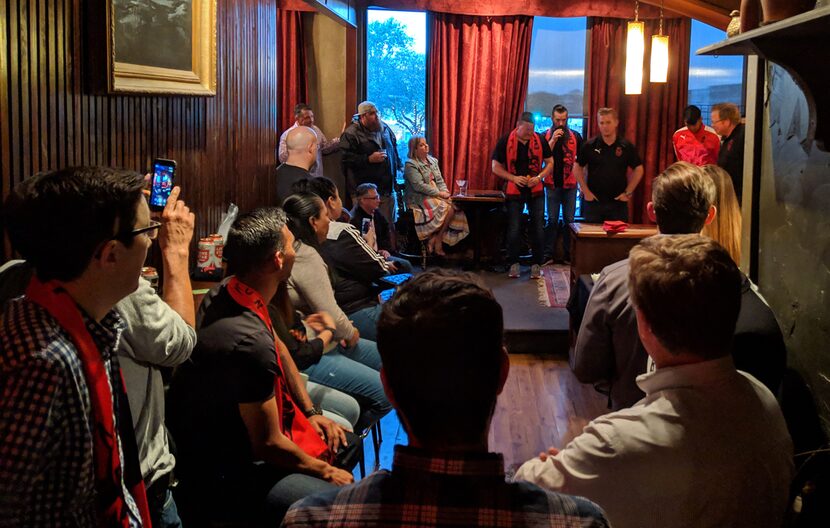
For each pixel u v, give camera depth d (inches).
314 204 134.6
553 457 60.2
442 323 37.9
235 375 89.0
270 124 195.3
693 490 55.5
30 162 91.4
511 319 239.3
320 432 105.3
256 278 94.9
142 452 76.9
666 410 56.8
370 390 133.0
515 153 303.7
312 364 121.3
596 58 327.0
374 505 37.3
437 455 37.7
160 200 97.9
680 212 86.9
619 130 332.5
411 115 339.9
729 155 247.3
